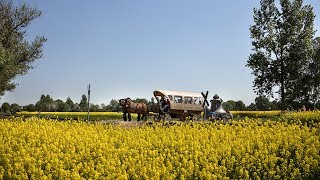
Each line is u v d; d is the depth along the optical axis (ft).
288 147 53.11
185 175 40.60
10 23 143.74
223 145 52.01
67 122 72.33
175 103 91.30
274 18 169.27
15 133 56.29
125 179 37.24
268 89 168.14
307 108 167.84
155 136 58.29
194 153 49.42
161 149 51.06
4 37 140.67
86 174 39.78
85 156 45.88
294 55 163.73
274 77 166.30
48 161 43.19
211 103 83.05
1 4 142.51
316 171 45.14
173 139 57.72
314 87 173.47
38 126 61.67
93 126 71.15
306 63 167.02
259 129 63.72
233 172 44.19
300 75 164.55
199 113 95.45
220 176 40.37
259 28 169.78
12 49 142.10
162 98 91.61
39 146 50.26
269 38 165.07
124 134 60.08
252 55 169.89
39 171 38.47
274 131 62.90
